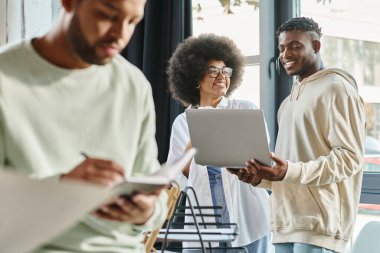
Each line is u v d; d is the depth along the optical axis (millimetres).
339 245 2529
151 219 1396
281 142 2707
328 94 2512
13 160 1278
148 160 1453
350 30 3680
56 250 1299
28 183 967
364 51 3643
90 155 1342
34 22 4234
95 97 1374
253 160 2473
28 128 1284
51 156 1303
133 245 1415
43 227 1023
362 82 3648
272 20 3879
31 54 1320
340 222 2541
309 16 3811
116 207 1232
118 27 1238
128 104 1418
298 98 2637
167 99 4016
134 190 1191
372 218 3566
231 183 3029
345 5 3689
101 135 1363
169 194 2184
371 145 3625
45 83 1317
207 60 3207
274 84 3861
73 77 1348
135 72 1467
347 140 2486
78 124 1340
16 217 1000
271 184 2648
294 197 2576
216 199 3029
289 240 2551
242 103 3250
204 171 3055
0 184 962
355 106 2518
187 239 2342
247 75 3980
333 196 2531
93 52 1257
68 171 1287
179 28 3979
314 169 2455
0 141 1266
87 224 1333
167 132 4020
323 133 2539
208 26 4121
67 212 1011
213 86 3201
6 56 1310
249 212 3035
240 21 4012
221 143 2504
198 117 2512
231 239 2367
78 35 1253
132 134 1410
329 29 3736
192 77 3234
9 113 1265
